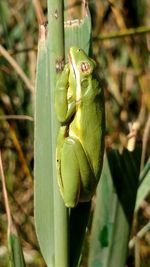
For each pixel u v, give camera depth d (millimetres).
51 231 249
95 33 401
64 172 241
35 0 330
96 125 246
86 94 244
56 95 238
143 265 343
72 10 370
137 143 282
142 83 380
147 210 361
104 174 279
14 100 389
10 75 390
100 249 283
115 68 401
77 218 253
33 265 341
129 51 388
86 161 243
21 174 381
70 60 245
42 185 248
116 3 395
